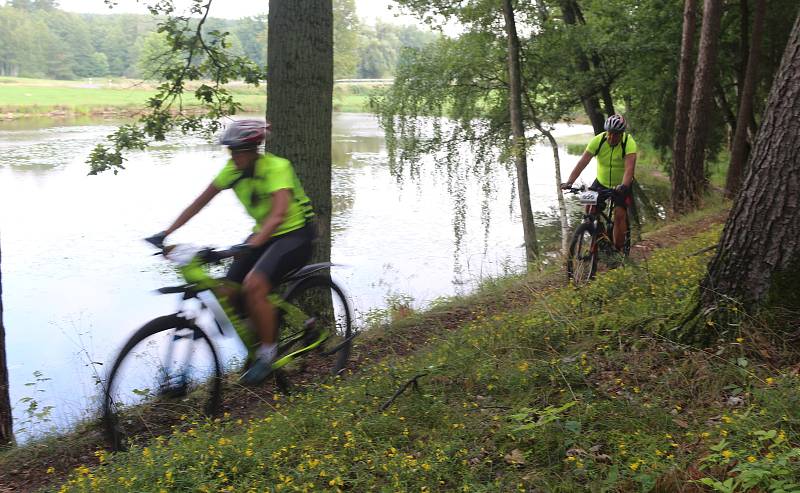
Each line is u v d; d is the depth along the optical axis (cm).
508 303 730
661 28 1916
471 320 690
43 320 1145
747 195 423
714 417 354
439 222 2044
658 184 2948
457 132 1841
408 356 560
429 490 328
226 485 351
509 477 331
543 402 395
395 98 1830
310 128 662
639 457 324
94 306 1223
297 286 508
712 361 401
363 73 10694
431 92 1795
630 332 461
